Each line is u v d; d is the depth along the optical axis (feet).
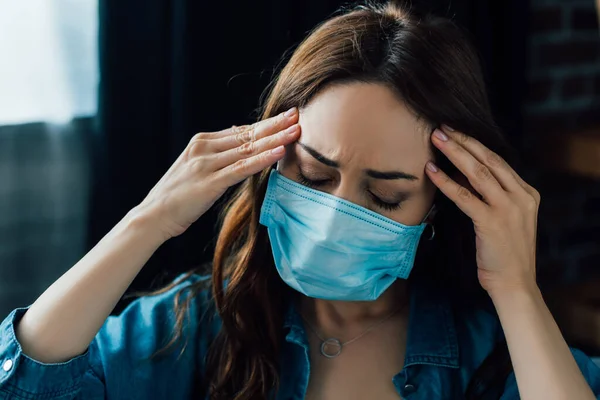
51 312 4.52
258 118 5.26
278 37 7.02
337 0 7.03
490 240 4.54
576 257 9.14
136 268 4.64
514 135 8.11
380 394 4.87
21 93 6.82
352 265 4.44
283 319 5.08
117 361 4.89
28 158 6.95
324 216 4.35
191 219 4.63
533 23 8.62
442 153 4.52
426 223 4.73
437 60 4.38
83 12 6.79
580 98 8.92
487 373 4.95
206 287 5.30
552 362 4.47
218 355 5.06
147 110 6.95
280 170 4.55
